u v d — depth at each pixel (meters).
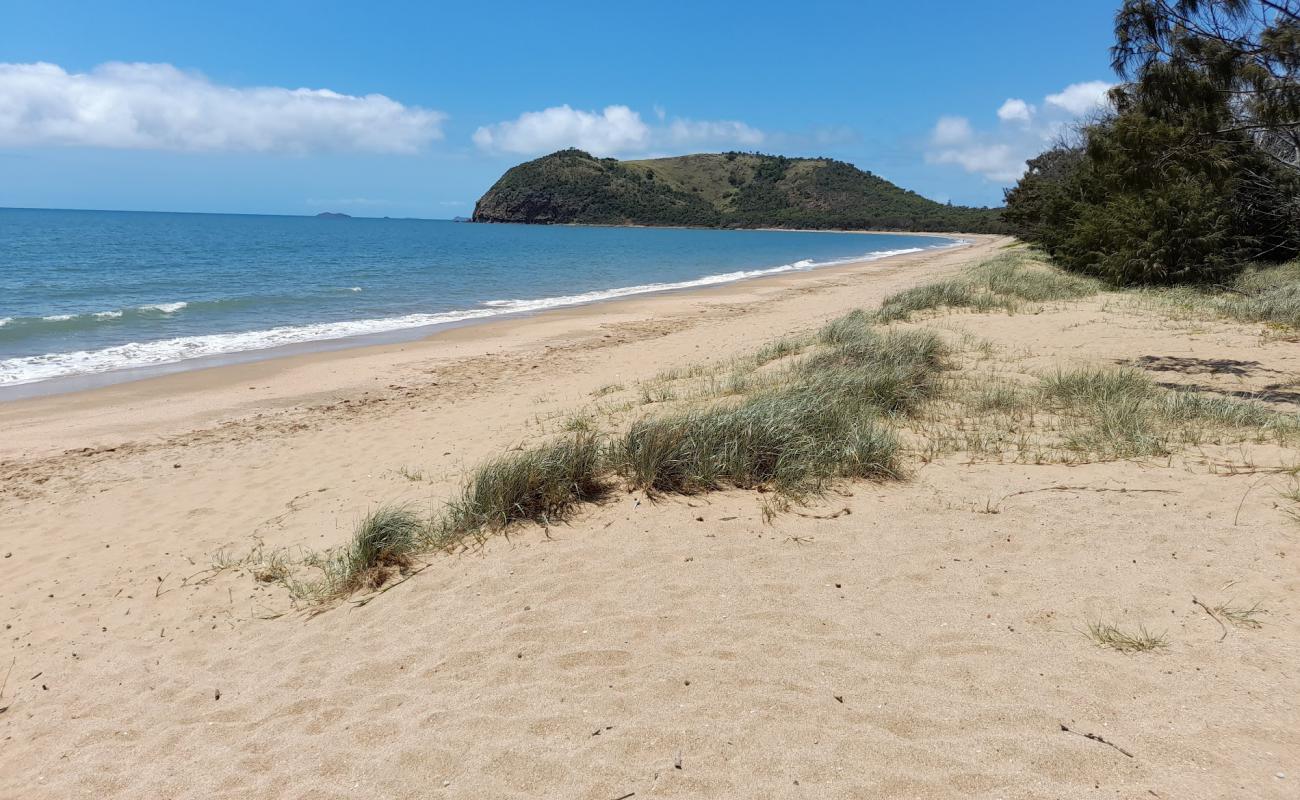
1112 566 3.92
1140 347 10.24
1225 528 4.20
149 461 8.08
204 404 10.63
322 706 3.43
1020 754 2.57
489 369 12.71
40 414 10.12
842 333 11.05
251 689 3.72
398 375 12.40
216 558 5.50
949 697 2.96
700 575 4.22
